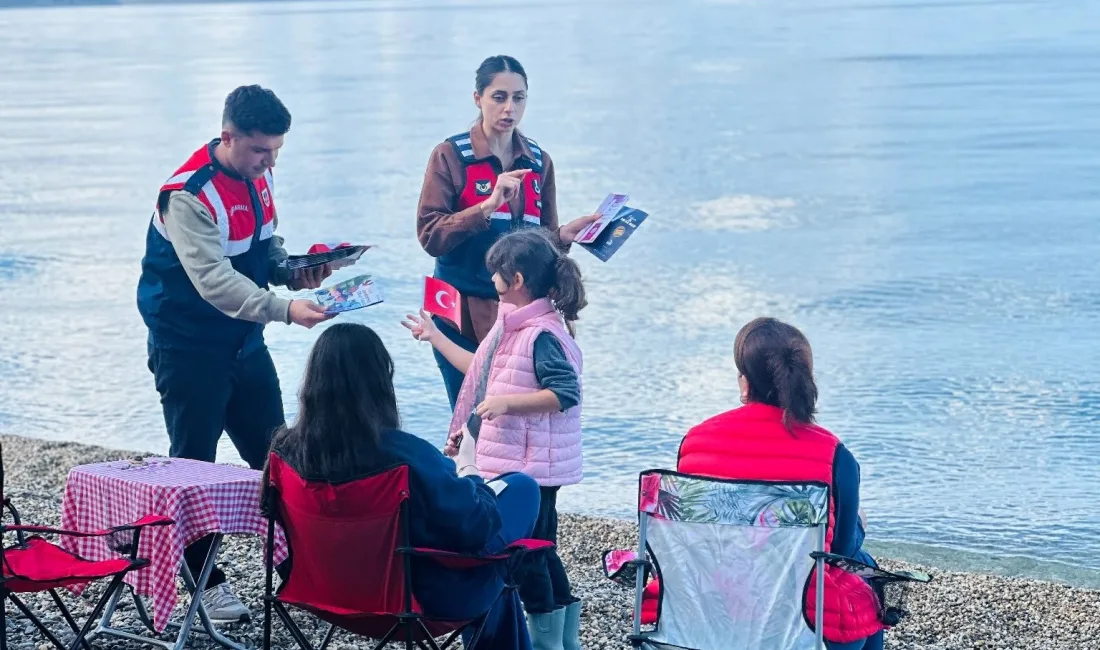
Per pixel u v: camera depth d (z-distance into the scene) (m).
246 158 8.79
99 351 20.88
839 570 6.57
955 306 22.83
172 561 7.39
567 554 11.02
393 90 83.62
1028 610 9.80
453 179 9.83
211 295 8.56
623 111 65.75
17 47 166.00
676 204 36.19
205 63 122.75
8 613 8.82
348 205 37.53
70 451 14.56
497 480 7.19
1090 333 20.58
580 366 7.94
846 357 19.25
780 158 46.69
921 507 12.99
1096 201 35.72
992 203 35.78
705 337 20.64
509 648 7.00
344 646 8.41
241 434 9.48
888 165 44.56
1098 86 73.88
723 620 6.50
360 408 6.29
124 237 33.03
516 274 7.89
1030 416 16.09
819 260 27.38
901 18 187.12
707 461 6.73
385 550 6.39
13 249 31.11
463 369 8.45
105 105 79.12
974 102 67.62
